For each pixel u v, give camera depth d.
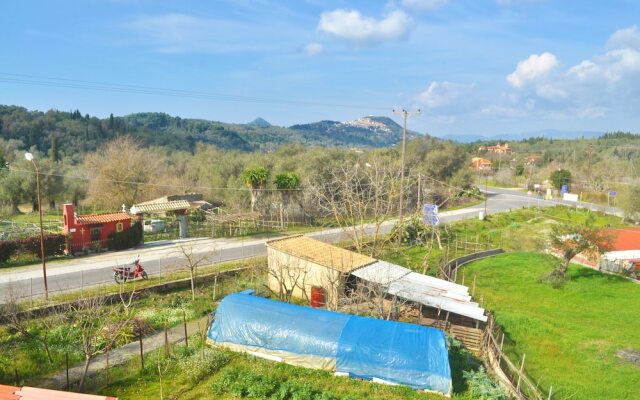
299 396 18.98
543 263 49.09
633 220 74.62
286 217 65.50
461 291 31.91
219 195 81.12
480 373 21.53
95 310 24.41
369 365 21.20
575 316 34.28
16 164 78.06
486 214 77.19
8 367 21.00
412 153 106.50
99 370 21.73
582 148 181.25
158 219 60.34
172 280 34.41
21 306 27.20
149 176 72.50
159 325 27.34
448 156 107.12
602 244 42.44
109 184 67.75
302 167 83.50
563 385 23.45
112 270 36.91
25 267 37.50
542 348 27.94
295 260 33.22
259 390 19.39
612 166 121.69
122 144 79.38
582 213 81.56
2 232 49.06
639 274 45.09
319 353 21.95
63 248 41.78
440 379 20.30
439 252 52.16
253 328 23.61
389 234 52.06
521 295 39.03
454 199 89.75
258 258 40.31
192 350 23.48
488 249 56.22
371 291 29.55
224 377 20.53
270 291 31.39
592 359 26.69
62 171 81.12
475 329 28.23
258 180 60.56
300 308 25.05
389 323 23.59
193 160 103.19
